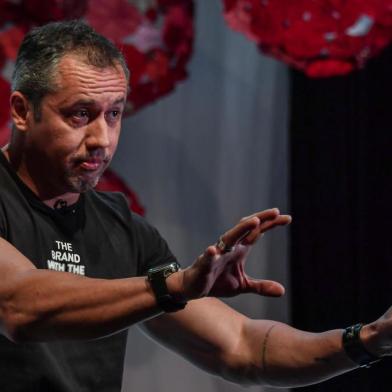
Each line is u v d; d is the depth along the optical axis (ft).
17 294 14.85
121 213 18.92
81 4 25.64
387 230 35.09
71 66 16.12
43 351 17.02
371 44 26.21
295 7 25.43
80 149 16.33
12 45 25.63
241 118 36.68
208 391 36.14
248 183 36.65
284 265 36.52
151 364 35.91
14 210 17.19
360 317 35.09
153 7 26.55
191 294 14.29
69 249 17.70
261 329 19.10
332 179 35.47
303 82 35.53
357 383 34.88
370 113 35.17
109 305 14.46
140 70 26.63
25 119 16.79
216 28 36.55
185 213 36.47
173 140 36.52
